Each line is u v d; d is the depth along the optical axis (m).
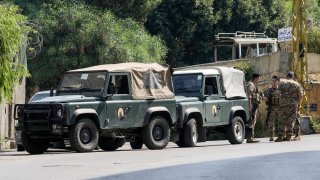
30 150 29.92
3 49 32.22
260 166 17.56
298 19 59.34
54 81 83.62
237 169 16.84
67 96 29.28
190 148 30.11
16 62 33.91
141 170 17.59
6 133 39.81
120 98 29.89
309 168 16.73
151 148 30.84
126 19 90.38
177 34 107.44
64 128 28.36
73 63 81.69
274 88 36.09
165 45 101.75
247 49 99.94
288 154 22.30
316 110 62.31
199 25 107.88
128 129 30.88
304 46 59.44
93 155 25.66
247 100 35.91
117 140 32.34
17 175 17.58
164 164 19.55
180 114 32.09
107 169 18.58
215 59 103.31
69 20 82.31
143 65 31.19
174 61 106.50
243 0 111.31
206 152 25.81
